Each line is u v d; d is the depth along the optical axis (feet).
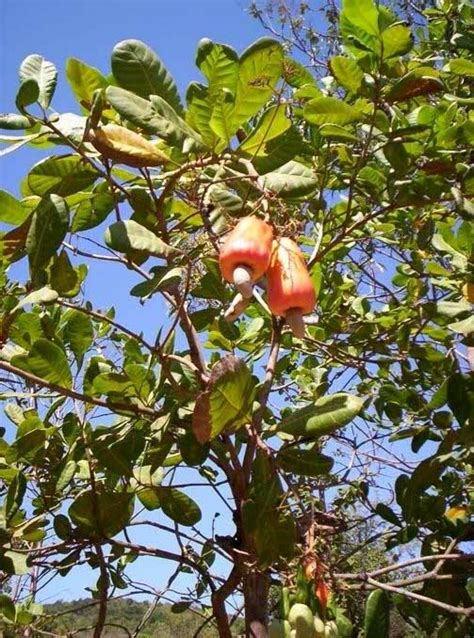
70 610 5.57
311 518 4.02
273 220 3.99
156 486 4.86
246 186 4.42
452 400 4.85
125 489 4.93
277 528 3.91
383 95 4.67
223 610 4.46
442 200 4.92
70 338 4.85
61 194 4.33
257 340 6.01
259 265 3.63
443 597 4.85
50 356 4.36
